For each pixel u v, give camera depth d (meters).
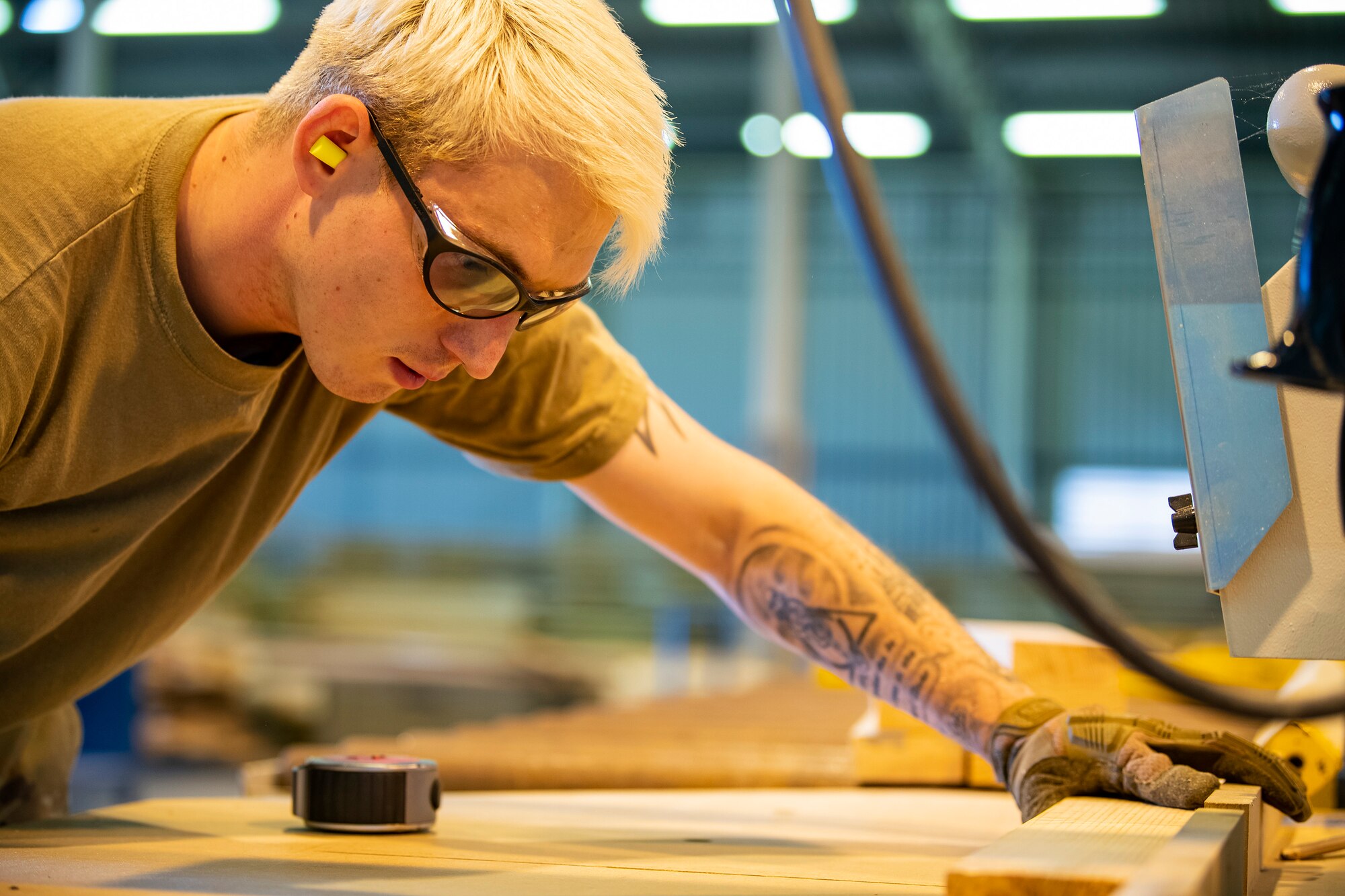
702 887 0.92
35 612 1.14
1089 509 16.61
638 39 14.16
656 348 17.86
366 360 1.05
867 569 1.28
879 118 16.00
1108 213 16.92
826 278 17.44
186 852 1.04
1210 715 2.04
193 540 1.24
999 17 13.07
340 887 0.90
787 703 2.91
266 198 1.04
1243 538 0.97
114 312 1.05
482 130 0.96
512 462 1.35
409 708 8.98
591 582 13.51
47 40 14.45
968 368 17.14
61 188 1.02
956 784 1.71
